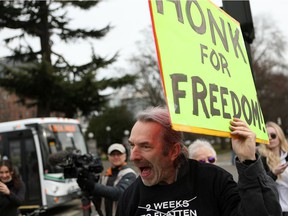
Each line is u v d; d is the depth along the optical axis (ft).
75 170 11.60
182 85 5.33
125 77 63.31
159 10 5.32
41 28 62.13
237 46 7.13
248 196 5.25
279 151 12.36
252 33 11.60
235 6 11.48
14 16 58.85
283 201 11.41
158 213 5.84
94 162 11.90
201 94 5.62
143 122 5.86
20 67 58.39
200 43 6.00
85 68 62.90
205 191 5.91
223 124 5.78
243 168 5.38
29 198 34.04
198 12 6.18
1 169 15.43
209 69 6.01
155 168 5.81
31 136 34.50
